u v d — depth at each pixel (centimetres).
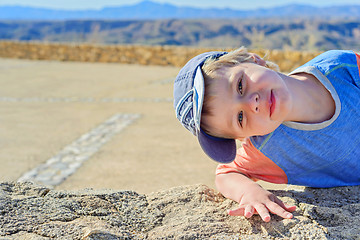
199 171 437
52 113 805
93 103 912
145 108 842
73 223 163
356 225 158
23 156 519
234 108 176
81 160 500
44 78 1323
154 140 589
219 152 197
